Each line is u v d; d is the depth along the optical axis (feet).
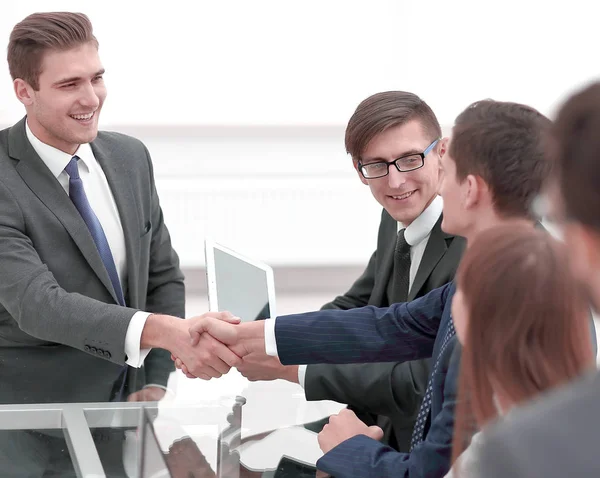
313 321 6.60
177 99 18.16
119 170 8.87
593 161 2.41
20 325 7.80
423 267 7.39
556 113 2.58
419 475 5.06
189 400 6.75
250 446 5.95
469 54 18.51
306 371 6.93
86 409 6.43
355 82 18.49
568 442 2.22
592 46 18.44
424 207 7.58
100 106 8.34
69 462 5.61
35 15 8.02
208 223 18.12
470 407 3.88
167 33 17.90
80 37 7.95
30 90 8.02
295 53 18.28
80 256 8.29
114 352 7.45
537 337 3.63
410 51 18.48
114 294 8.42
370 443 5.60
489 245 3.79
